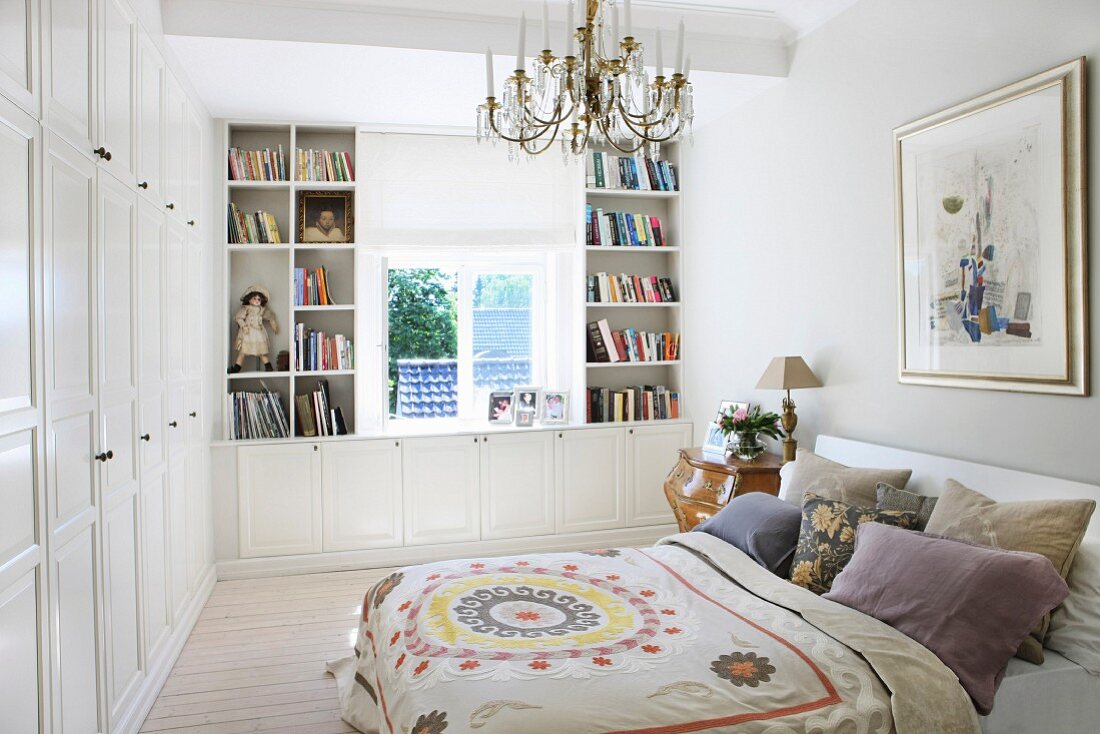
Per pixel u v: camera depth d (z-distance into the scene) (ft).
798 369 12.55
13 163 5.79
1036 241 8.66
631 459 17.46
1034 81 8.64
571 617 7.94
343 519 15.80
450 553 16.39
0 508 5.52
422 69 12.88
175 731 9.00
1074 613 7.18
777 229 14.06
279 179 15.84
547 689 6.32
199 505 13.51
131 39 9.20
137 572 9.16
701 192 17.13
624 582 9.08
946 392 10.06
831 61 12.35
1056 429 8.51
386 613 8.69
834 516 9.08
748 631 7.42
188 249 12.74
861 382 11.79
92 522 7.52
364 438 15.84
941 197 10.02
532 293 18.20
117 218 8.52
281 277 16.37
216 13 11.32
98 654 7.66
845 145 12.06
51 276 6.54
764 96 14.39
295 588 14.56
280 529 15.47
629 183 17.69
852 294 11.96
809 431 13.21
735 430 13.65
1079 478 8.25
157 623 10.18
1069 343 8.29
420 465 16.20
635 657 6.92
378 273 16.58
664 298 18.01
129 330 8.96
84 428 7.36
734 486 12.96
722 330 16.26
